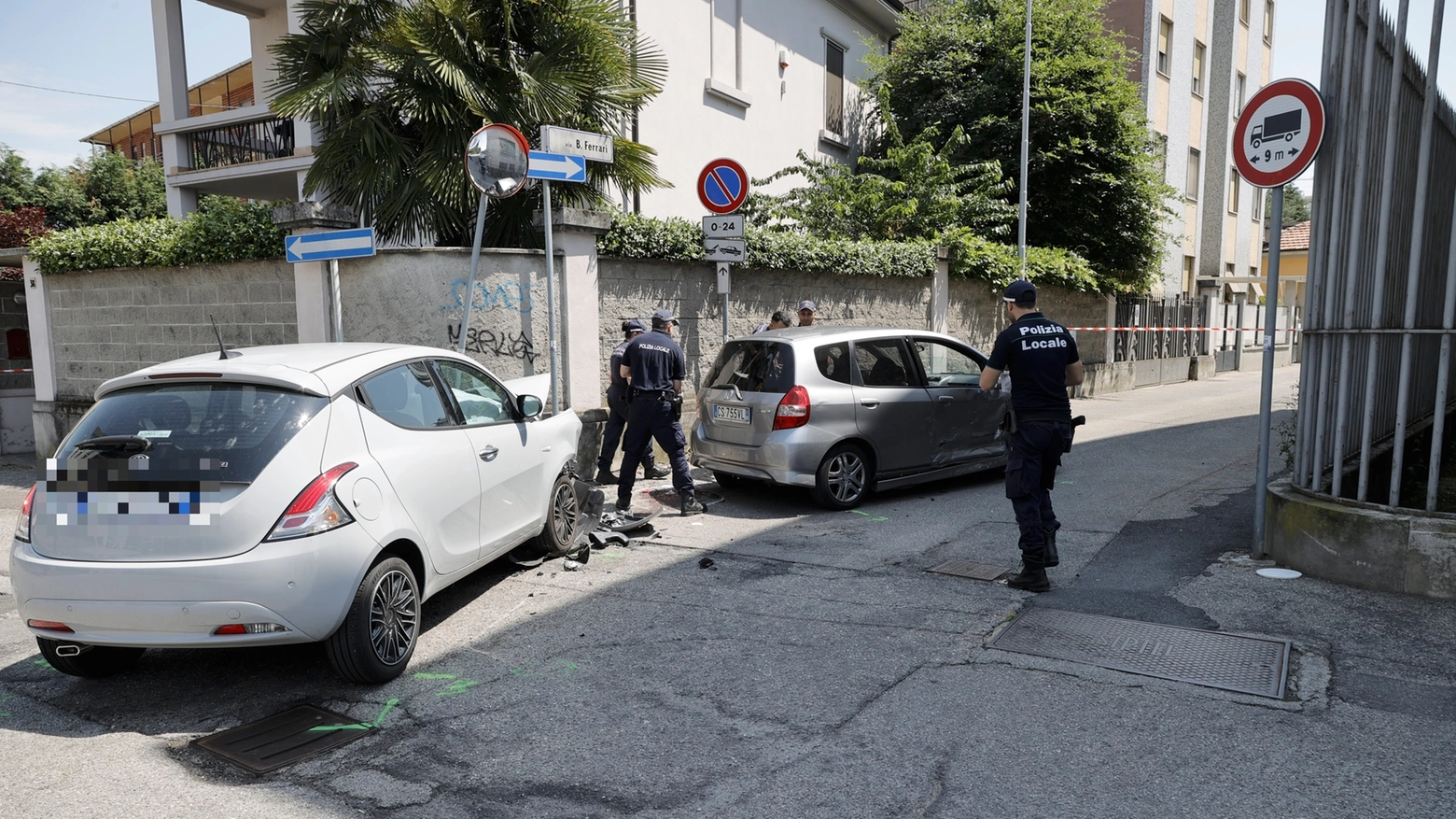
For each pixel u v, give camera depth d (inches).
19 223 749.3
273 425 150.9
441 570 178.9
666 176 519.5
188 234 372.8
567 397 340.2
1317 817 112.6
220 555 140.3
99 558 142.4
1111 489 310.2
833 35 704.4
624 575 225.3
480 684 161.0
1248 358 1117.1
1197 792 118.6
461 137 330.6
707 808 118.0
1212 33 990.4
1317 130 201.0
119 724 148.3
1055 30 663.8
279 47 338.0
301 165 479.5
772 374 289.1
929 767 126.7
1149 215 682.2
